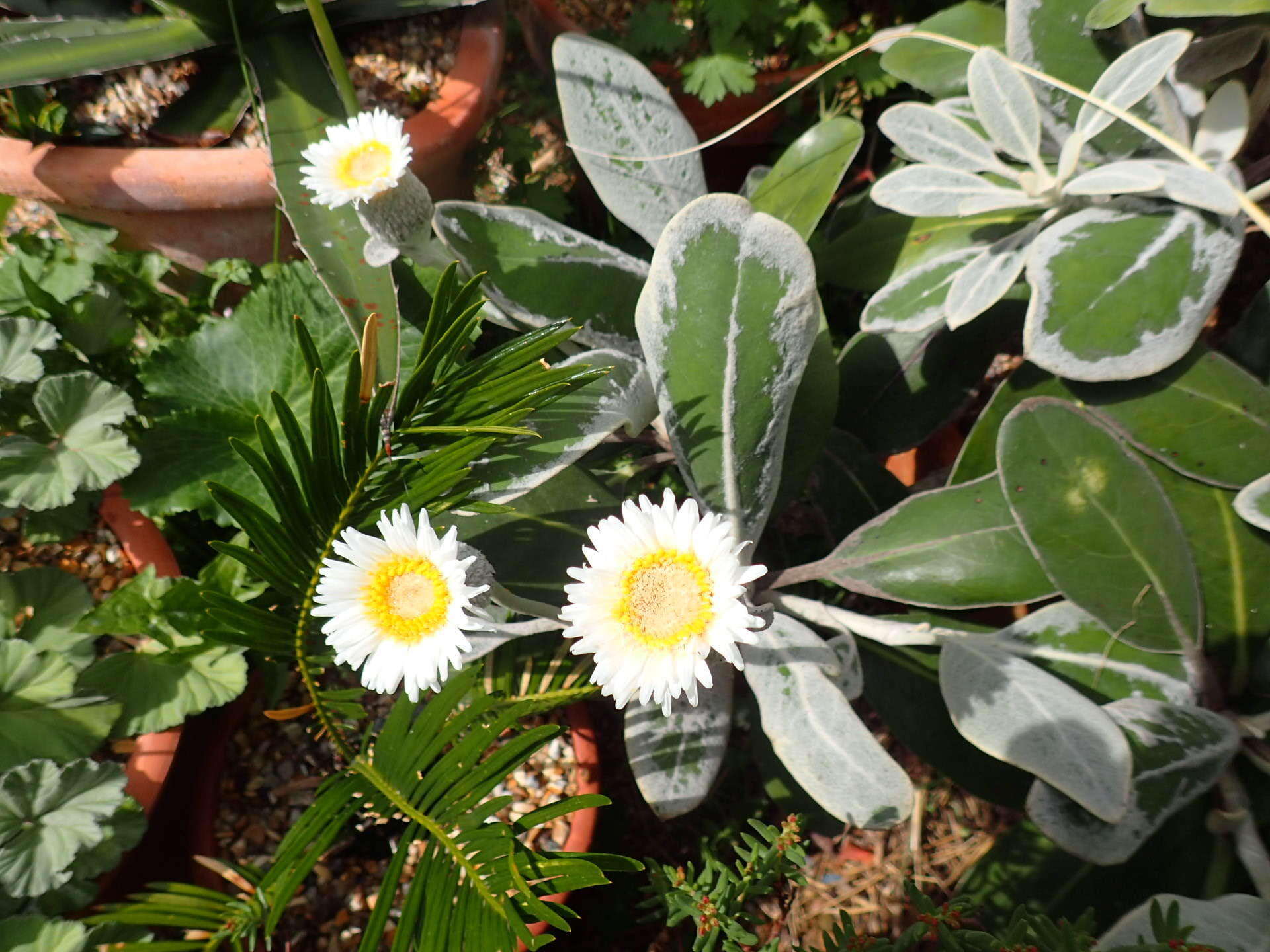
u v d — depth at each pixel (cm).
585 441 33
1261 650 37
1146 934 31
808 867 46
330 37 38
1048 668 38
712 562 25
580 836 39
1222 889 36
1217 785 37
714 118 54
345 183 34
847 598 49
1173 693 37
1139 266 35
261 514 29
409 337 41
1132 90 35
